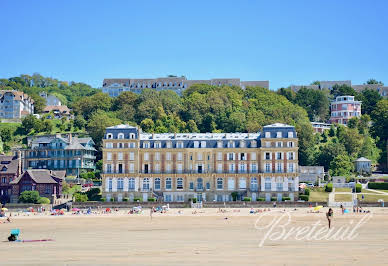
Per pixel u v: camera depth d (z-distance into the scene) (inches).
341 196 7760.8
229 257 3742.6
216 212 6761.8
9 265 3614.7
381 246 4079.7
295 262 3585.1
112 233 4987.7
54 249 4133.9
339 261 3602.4
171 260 3683.6
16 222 6008.9
